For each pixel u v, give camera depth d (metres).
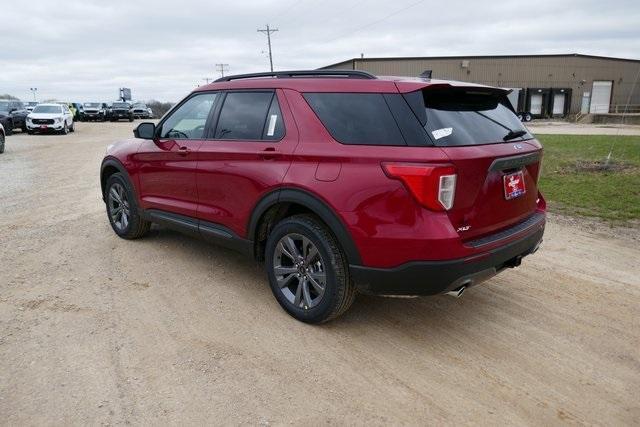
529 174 3.73
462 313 3.93
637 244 5.70
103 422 2.59
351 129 3.33
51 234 5.91
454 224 3.09
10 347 3.29
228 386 2.92
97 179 10.35
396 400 2.82
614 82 54.00
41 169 12.02
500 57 52.12
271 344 3.40
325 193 3.31
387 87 3.29
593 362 3.24
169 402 2.77
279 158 3.65
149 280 4.48
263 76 4.14
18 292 4.17
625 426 2.64
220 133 4.27
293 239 3.66
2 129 16.05
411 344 3.44
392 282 3.15
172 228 4.93
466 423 2.64
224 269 4.78
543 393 2.90
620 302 4.15
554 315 3.90
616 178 9.27
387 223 3.08
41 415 2.64
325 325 3.69
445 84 3.26
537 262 5.12
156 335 3.49
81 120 45.22
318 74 3.80
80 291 4.22
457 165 2.99
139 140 5.32
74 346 3.32
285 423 2.62
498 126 3.56
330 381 2.99
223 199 4.16
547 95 53.03
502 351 3.36
